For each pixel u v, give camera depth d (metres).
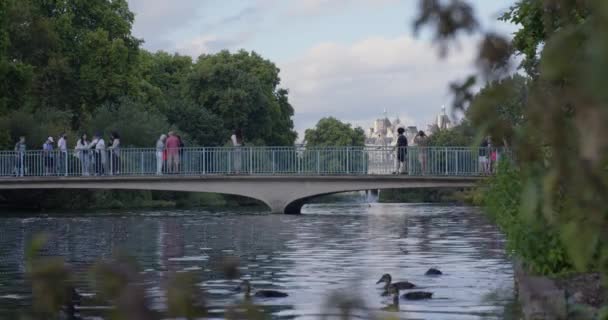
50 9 60.22
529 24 11.04
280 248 18.58
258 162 39.56
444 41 1.93
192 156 39.66
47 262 1.68
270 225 28.62
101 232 25.03
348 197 105.25
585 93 1.45
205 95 78.12
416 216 35.34
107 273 1.63
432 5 1.91
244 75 79.44
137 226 28.33
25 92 50.06
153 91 71.75
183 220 32.53
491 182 12.86
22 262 15.61
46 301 1.67
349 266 14.36
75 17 61.09
